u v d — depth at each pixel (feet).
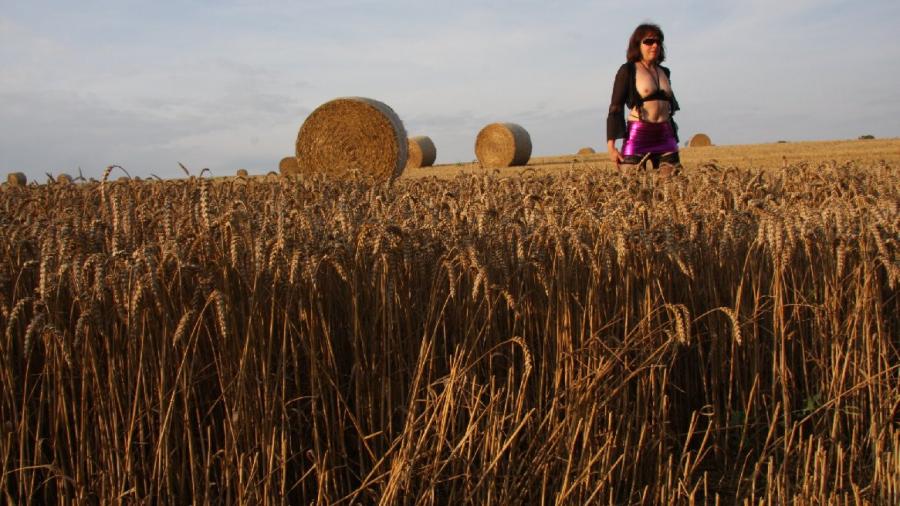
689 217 16.97
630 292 14.89
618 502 13.46
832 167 31.55
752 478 13.58
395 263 13.19
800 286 16.70
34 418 12.72
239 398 11.50
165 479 11.38
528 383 13.84
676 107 32.58
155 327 11.93
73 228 13.84
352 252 13.37
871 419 14.43
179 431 12.16
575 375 13.64
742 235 16.96
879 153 82.33
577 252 14.30
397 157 59.88
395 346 13.12
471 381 13.24
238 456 11.43
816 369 15.98
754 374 15.57
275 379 12.10
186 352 11.29
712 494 13.89
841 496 12.85
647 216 18.88
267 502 11.41
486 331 13.21
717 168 28.96
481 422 12.92
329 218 17.95
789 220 15.24
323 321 12.54
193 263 12.38
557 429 12.42
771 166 63.26
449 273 12.18
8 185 32.12
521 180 29.32
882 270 16.96
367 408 13.01
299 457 12.78
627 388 13.48
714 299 15.85
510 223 15.01
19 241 14.12
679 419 15.80
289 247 12.59
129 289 11.09
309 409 12.96
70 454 11.87
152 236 15.94
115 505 11.37
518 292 14.20
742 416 15.65
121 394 11.91
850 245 16.01
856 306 15.17
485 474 11.84
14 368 12.84
